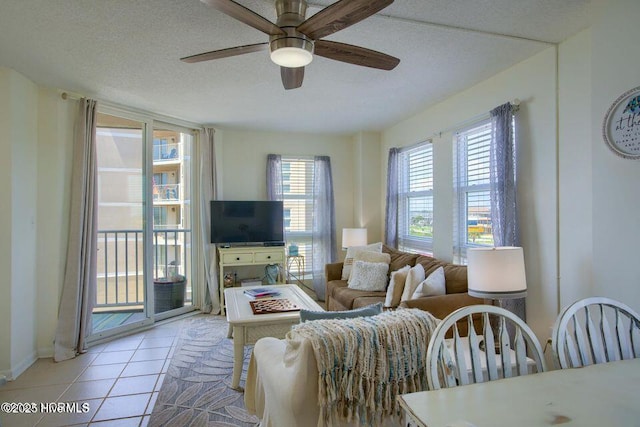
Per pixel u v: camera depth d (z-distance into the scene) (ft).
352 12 5.10
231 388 8.45
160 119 13.52
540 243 8.62
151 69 9.23
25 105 9.71
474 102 10.68
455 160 11.71
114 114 12.08
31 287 9.97
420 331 4.99
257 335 8.66
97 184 11.44
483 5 6.56
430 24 7.18
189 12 6.63
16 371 9.17
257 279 15.99
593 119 6.66
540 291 8.62
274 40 5.80
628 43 6.08
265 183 16.49
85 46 7.97
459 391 3.45
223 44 7.89
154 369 9.50
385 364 4.72
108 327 11.95
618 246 6.27
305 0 6.08
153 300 13.12
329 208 16.78
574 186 7.82
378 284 12.08
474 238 11.10
